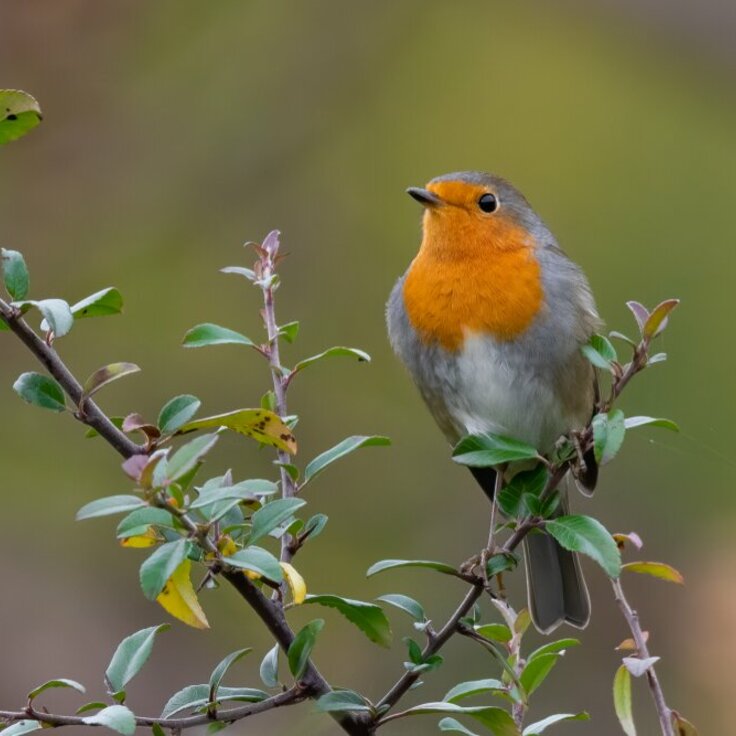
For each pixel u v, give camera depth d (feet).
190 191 43.55
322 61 44.16
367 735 16.21
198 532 14.21
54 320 15.14
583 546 16.16
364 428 42.73
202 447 13.80
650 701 34.12
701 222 47.88
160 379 43.01
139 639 16.20
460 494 41.57
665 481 40.96
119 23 42.27
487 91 49.88
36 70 42.09
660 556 39.17
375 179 47.14
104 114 42.73
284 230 44.73
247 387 43.09
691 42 40.45
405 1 44.73
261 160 43.98
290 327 18.16
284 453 17.35
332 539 40.45
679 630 36.06
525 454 17.37
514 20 48.08
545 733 34.53
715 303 46.19
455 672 34.71
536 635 36.06
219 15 43.70
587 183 48.73
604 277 47.03
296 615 36.96
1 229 42.32
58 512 40.52
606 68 49.60
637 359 16.55
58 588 37.93
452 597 38.32
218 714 15.69
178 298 43.62
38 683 35.29
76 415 15.24
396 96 49.47
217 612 36.55
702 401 42.96
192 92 43.55
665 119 49.26
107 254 43.16
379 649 36.22
